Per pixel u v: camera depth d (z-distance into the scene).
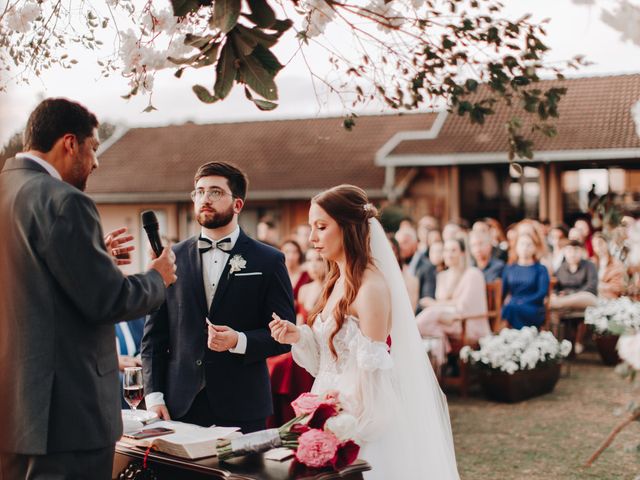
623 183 12.95
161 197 20.17
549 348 7.10
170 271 2.69
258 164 20.47
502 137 15.11
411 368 3.13
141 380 3.07
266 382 3.48
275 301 3.44
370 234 3.16
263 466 2.51
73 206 2.39
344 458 2.47
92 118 2.62
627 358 2.72
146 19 2.86
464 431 5.91
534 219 10.48
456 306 7.62
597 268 9.59
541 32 3.17
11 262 2.45
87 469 2.47
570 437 5.62
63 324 2.43
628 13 2.48
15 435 2.41
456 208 16.20
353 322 2.94
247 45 2.26
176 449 2.64
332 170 19.39
